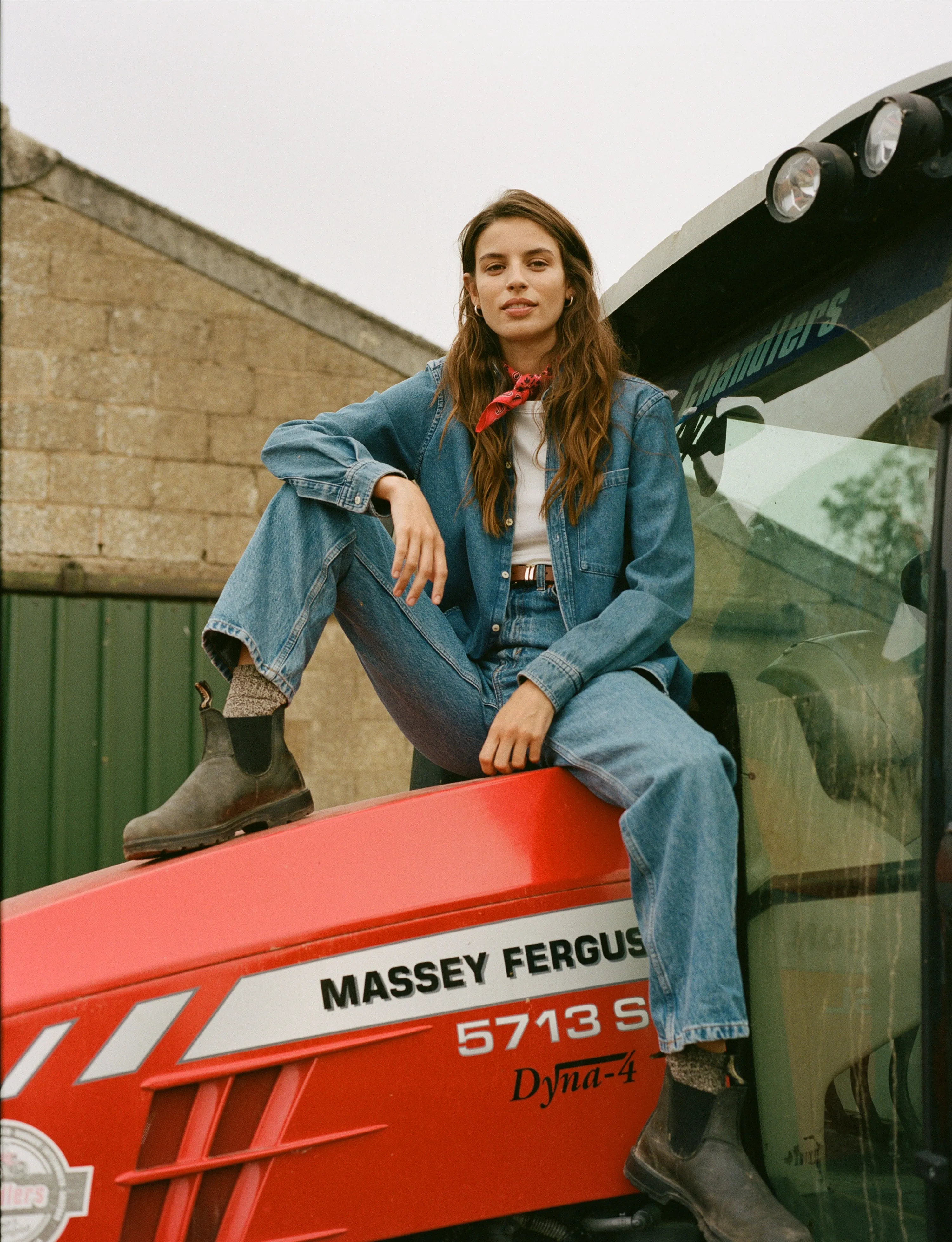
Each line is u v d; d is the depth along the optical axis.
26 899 1.54
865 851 1.47
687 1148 1.37
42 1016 1.29
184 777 5.41
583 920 1.48
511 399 1.79
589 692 1.60
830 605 1.60
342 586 1.70
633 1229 1.43
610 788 1.49
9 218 5.40
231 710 1.58
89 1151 1.27
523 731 1.57
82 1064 1.29
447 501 1.84
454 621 1.87
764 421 1.83
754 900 1.59
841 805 1.51
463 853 1.47
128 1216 1.29
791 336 1.84
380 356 5.80
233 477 5.58
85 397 5.44
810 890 1.53
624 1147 1.44
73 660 5.33
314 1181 1.33
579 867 1.49
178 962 1.34
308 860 1.43
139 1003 1.32
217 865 1.41
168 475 5.51
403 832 1.47
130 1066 1.30
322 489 1.62
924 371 1.55
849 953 1.47
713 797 1.41
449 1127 1.38
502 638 1.78
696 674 1.77
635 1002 1.47
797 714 1.60
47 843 5.19
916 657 1.46
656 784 1.42
